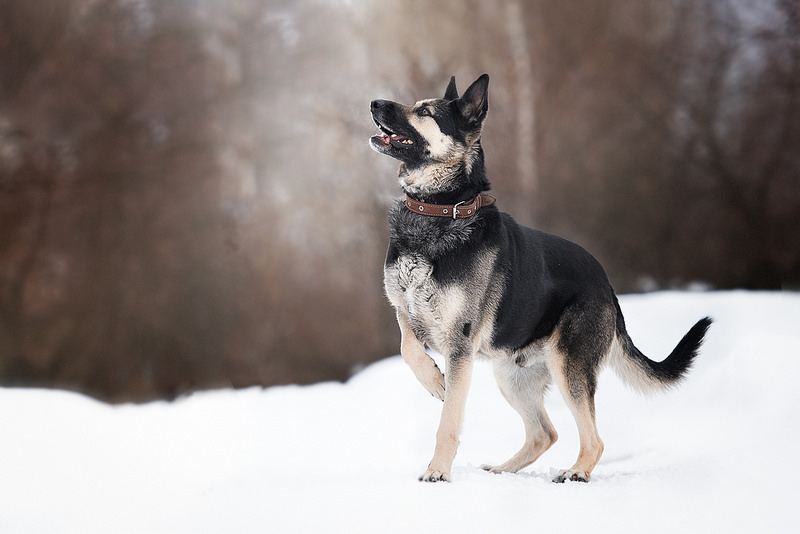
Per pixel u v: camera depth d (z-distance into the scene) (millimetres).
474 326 4840
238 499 4113
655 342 8750
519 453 5469
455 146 4977
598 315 5309
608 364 5699
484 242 4891
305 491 4180
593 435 5082
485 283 4871
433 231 4844
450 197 4953
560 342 5203
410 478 4539
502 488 4211
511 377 5484
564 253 5426
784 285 19531
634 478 4680
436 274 4785
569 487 4398
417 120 4938
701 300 9602
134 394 17984
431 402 7848
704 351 8297
